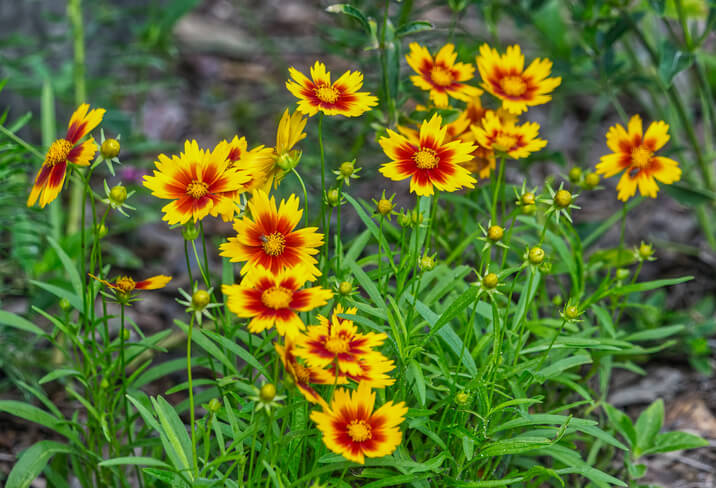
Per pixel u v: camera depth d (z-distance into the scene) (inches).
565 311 40.6
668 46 49.8
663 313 52.8
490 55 44.3
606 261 49.2
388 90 45.2
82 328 52.3
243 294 37.5
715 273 56.9
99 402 42.4
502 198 45.7
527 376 41.5
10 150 46.5
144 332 53.5
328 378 37.8
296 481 38.5
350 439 37.7
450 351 42.8
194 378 51.4
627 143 44.3
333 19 53.8
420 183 39.9
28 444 48.4
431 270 41.4
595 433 40.8
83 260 40.9
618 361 51.8
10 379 48.8
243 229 39.0
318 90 40.1
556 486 45.8
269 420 37.4
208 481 38.2
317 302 37.6
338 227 41.1
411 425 39.7
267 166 40.1
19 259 50.0
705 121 57.2
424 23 44.9
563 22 60.2
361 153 51.4
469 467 41.1
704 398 50.9
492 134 43.4
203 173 39.3
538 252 39.9
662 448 45.6
